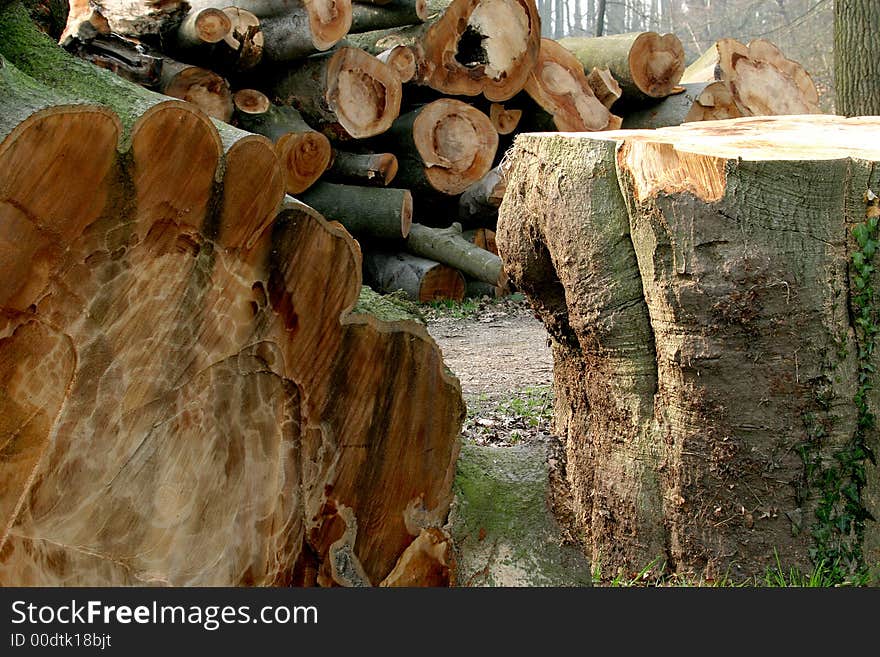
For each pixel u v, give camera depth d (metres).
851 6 8.67
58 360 2.26
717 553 3.15
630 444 3.31
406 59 7.55
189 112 2.31
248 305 2.67
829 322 2.98
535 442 4.18
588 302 3.30
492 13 7.93
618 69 8.77
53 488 2.31
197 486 2.63
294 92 7.18
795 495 3.07
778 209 2.94
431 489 3.36
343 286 2.90
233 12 6.53
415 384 3.20
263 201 2.58
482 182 8.27
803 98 9.43
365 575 3.15
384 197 7.68
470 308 7.87
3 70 2.30
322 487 2.98
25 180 2.05
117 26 6.47
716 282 2.94
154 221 2.36
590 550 3.55
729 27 33.97
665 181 2.98
